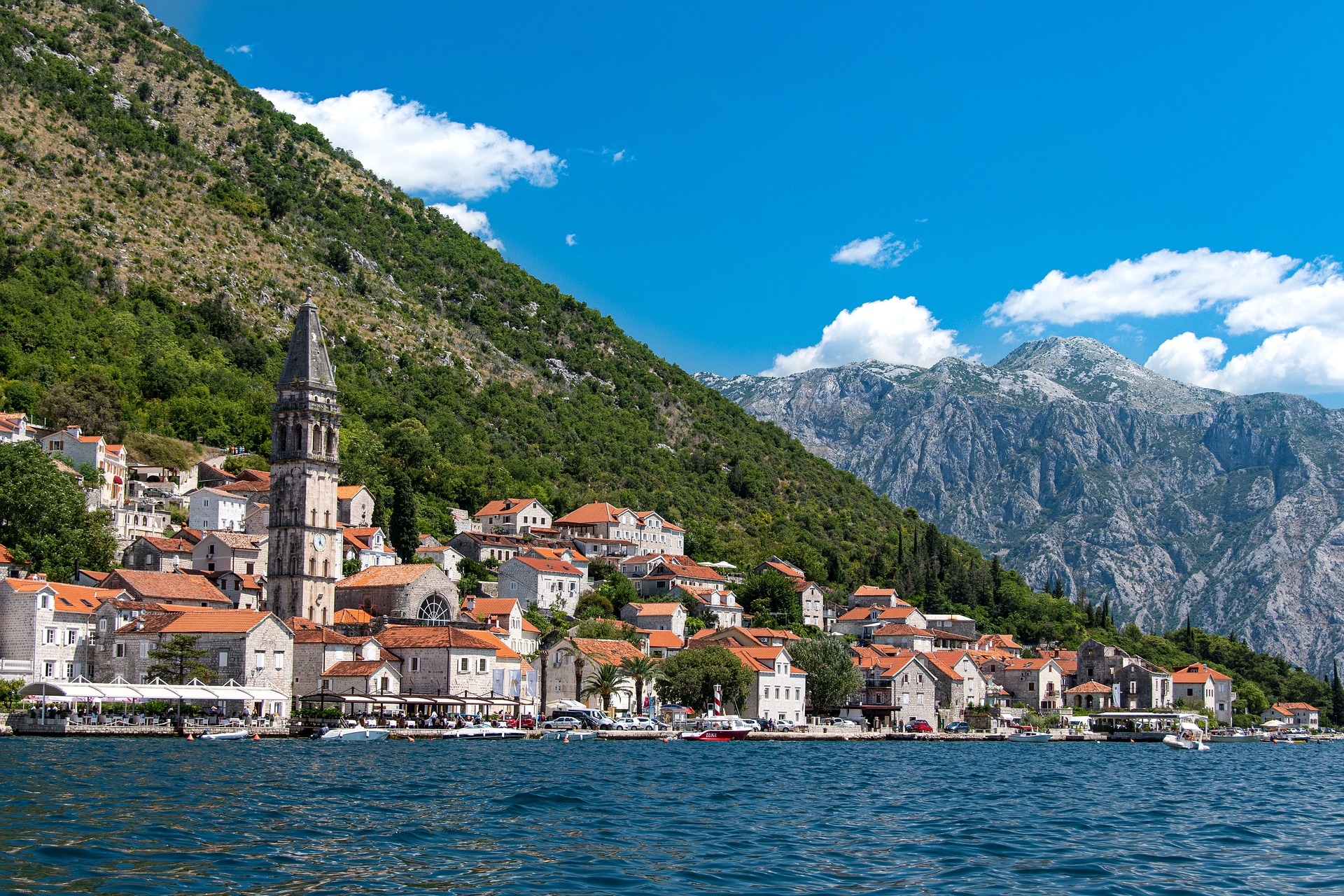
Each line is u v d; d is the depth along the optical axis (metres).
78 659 166.25
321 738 154.12
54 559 192.50
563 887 60.03
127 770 102.25
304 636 174.38
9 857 62.22
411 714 177.75
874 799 101.12
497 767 119.06
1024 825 86.56
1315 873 69.31
